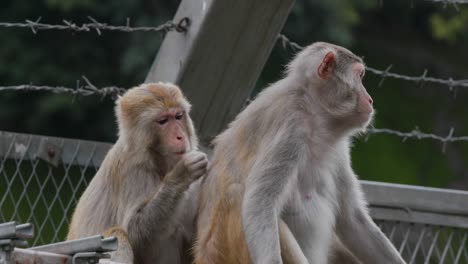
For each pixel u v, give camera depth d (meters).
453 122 46.53
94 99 38.06
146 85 17.95
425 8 48.31
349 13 41.12
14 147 19.12
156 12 36.91
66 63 38.22
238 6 17.84
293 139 16.25
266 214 15.73
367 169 43.56
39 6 38.44
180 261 17.50
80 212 18.05
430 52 48.78
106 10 37.34
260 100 16.81
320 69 16.48
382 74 19.47
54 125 38.69
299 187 16.61
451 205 18.81
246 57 18.30
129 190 17.47
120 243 16.81
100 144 19.33
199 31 18.02
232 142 16.75
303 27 38.69
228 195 16.16
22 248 13.12
